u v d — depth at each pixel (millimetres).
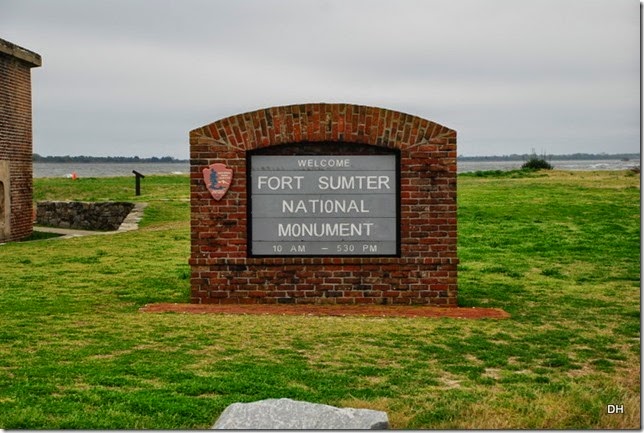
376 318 11422
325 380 8055
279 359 8930
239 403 6117
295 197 12578
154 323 10867
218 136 12531
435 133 12414
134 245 21188
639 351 9648
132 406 7004
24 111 23625
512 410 7172
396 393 7695
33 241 22391
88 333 10156
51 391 7438
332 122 12430
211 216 12594
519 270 16922
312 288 12578
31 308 11953
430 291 12531
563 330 10805
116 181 52781
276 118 12477
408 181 12469
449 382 8195
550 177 47406
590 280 15523
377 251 12586
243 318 11297
